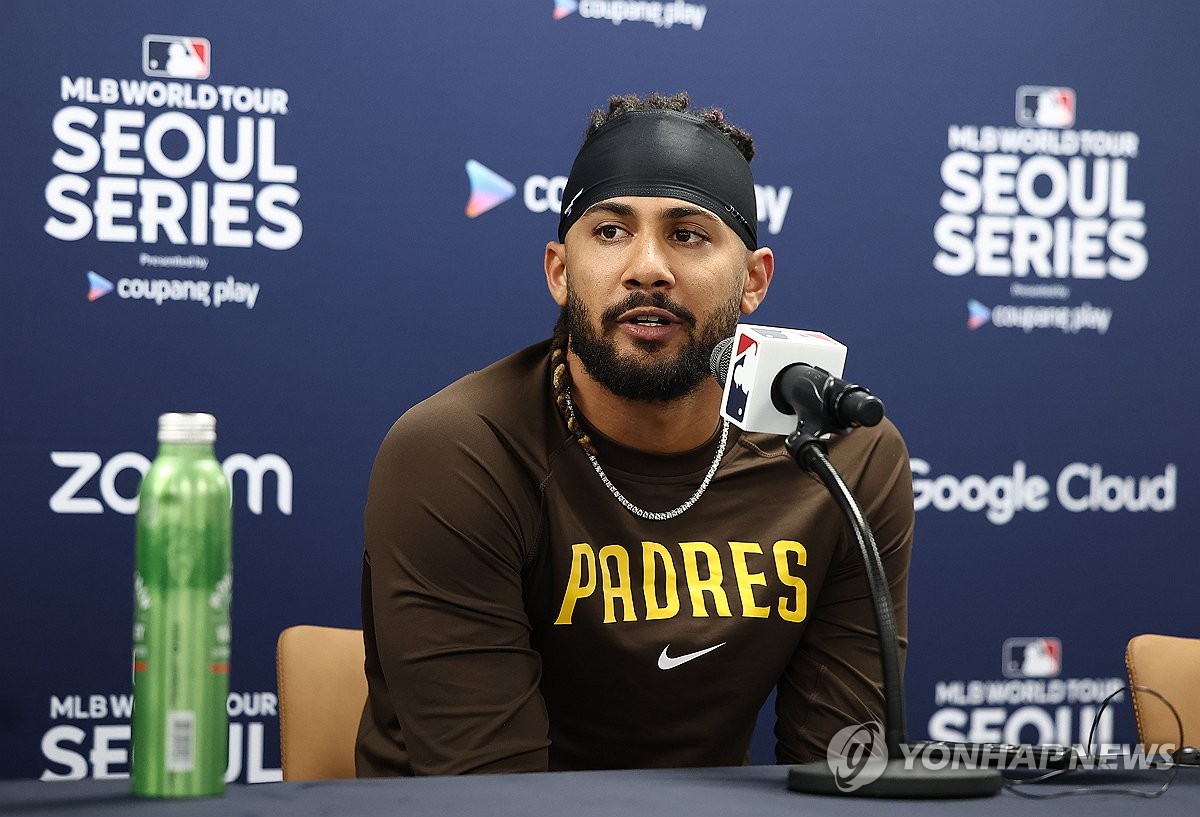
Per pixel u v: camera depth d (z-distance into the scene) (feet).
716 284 16.42
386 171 30.78
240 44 29.89
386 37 30.71
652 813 9.87
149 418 29.50
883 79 33.24
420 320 30.99
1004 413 33.86
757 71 32.58
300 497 30.32
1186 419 34.73
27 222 28.81
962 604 33.47
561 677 17.07
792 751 18.16
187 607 10.10
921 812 10.10
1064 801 10.77
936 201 33.55
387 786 10.99
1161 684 21.91
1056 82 34.12
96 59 29.12
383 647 16.31
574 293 16.66
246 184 29.99
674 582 17.03
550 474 16.93
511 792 10.77
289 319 30.27
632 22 31.99
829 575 18.24
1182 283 34.68
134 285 29.43
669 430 17.07
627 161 16.43
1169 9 34.65
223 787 10.33
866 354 33.12
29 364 28.84
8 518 28.71
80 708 29.01
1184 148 34.73
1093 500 34.30
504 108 31.40
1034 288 34.04
